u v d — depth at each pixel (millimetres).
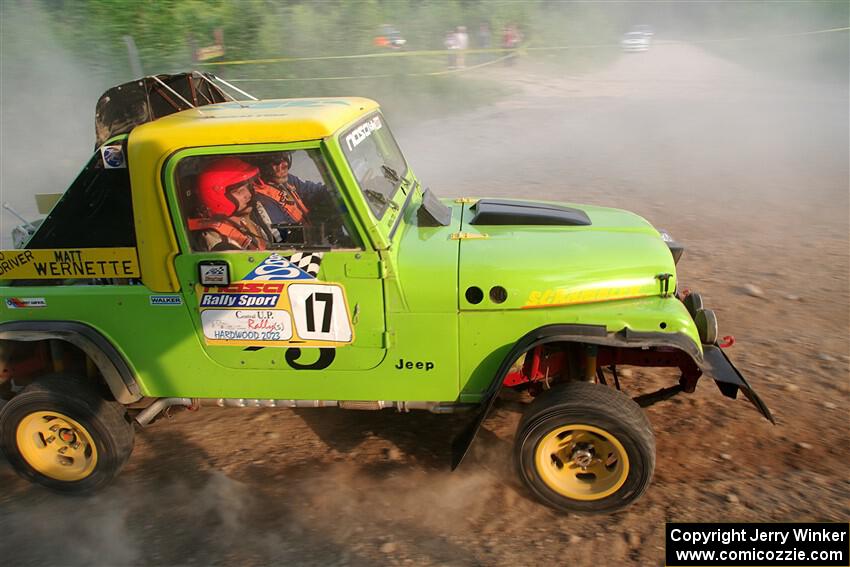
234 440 4375
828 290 6051
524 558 3318
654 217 8562
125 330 3598
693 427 4219
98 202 3455
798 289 6102
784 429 4160
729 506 3580
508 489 3814
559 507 3562
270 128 3262
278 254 3381
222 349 3566
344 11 18016
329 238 3381
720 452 3994
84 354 3934
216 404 3730
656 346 3324
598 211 4199
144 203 3379
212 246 3457
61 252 3545
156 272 3479
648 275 3457
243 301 3465
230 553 3428
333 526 3586
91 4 15227
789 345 5113
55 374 3787
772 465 3871
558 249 3529
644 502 3645
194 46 15492
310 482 3941
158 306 3531
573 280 3381
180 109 3875
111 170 3391
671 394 3910
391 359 3492
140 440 4414
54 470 3889
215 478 4012
